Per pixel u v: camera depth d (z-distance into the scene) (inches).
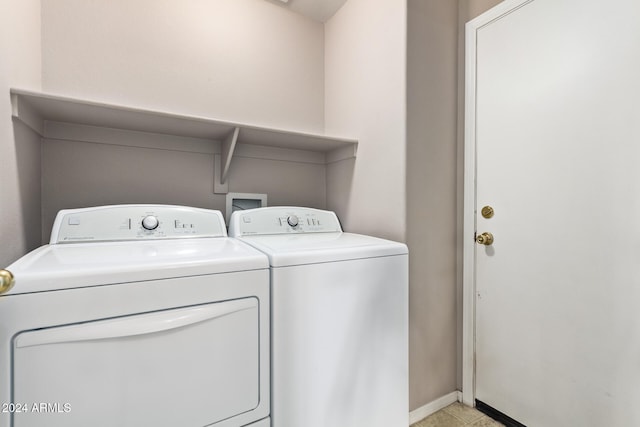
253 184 69.7
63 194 50.8
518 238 53.8
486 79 58.6
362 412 41.5
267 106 71.7
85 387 25.8
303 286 36.6
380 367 43.4
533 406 51.8
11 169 36.7
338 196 74.3
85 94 52.2
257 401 34.0
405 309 46.6
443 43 61.3
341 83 73.0
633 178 40.6
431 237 59.7
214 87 65.0
